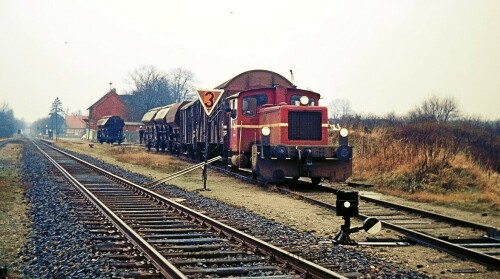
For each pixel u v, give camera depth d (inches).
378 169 908.6
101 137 3255.4
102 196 668.7
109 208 548.7
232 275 290.0
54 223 460.8
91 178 936.3
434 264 343.0
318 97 853.2
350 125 1386.6
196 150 1338.6
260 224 468.8
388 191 768.9
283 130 745.0
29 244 374.3
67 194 686.5
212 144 1151.0
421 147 903.7
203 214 512.7
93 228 440.8
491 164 881.5
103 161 1451.8
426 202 682.2
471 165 805.9
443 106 1546.5
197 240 384.2
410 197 710.5
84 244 370.9
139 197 665.0
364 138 1195.3
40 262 320.2
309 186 821.2
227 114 981.8
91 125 4446.4
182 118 1557.6
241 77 1001.5
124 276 283.1
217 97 780.6
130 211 541.6
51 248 359.3
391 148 964.6
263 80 1004.6
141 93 4498.0
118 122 3115.2
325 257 341.1
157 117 1979.6
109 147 2519.7
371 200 642.8
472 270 324.5
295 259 305.6
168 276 279.0
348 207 394.6
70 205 579.2
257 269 299.6
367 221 390.9
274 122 773.3
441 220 511.8
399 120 1491.1
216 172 1082.1
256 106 866.8
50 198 636.7
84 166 1226.0
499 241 415.5
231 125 931.3
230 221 475.2
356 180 898.7
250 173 994.7
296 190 767.1
